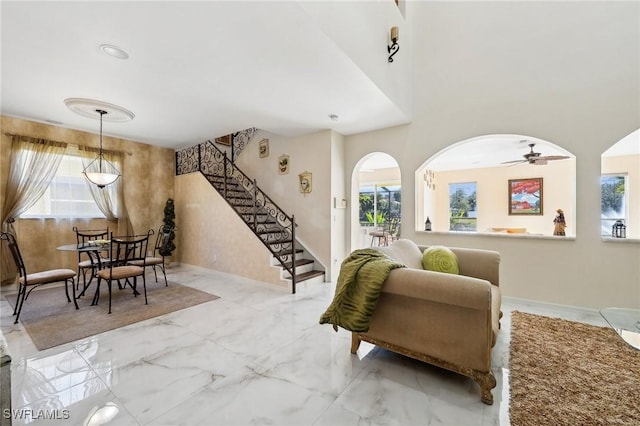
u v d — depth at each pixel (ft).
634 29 10.31
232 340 8.77
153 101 11.77
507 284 12.67
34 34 7.28
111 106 12.17
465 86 13.46
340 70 9.39
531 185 24.47
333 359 7.66
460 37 13.57
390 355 7.88
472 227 27.07
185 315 10.86
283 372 7.03
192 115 13.48
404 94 13.61
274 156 18.85
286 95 11.27
